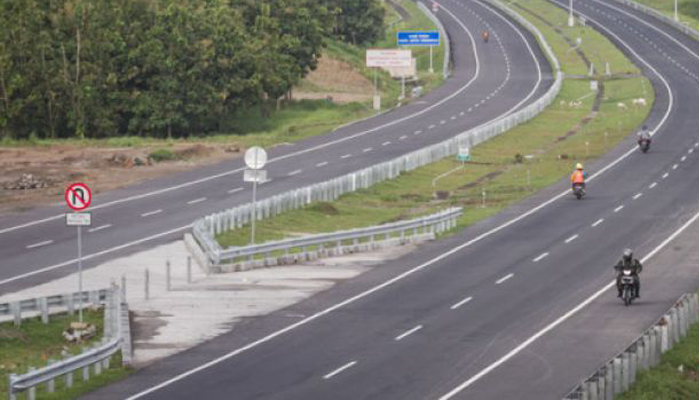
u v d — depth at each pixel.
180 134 193.88
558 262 90.62
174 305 74.56
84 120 180.75
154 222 107.75
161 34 191.00
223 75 193.88
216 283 82.25
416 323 69.12
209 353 61.53
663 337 63.69
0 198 121.31
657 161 153.25
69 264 88.44
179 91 189.25
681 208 117.44
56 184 131.00
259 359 60.03
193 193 125.50
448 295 78.12
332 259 93.88
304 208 118.44
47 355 62.06
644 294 78.81
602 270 87.06
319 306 74.44
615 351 61.59
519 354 60.97
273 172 143.25
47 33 181.00
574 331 66.81
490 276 85.19
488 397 52.06
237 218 105.50
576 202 123.69
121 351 61.19
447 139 174.62
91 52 185.00
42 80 179.25
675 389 56.28
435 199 131.12
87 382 55.19
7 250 94.56
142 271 86.00
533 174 147.88
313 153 160.88
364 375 56.31
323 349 62.28
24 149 156.62
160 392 53.31
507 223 111.44
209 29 192.50
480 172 151.75
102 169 142.75
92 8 187.88
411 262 91.94
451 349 62.19
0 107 174.25
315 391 53.19
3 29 178.50
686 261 91.12
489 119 198.25
